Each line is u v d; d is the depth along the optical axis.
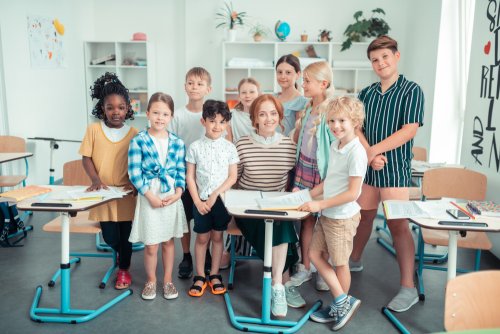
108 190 2.52
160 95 2.59
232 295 2.80
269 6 6.69
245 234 2.70
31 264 3.24
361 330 2.42
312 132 2.59
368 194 2.78
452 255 2.18
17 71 4.89
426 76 5.70
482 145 3.60
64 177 3.00
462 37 5.21
